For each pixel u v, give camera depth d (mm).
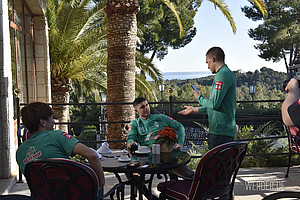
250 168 4969
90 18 12516
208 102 2871
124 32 8945
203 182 2180
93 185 1826
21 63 7293
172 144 2742
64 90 12391
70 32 11875
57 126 12352
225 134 2898
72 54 11438
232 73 2881
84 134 15133
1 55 4184
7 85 4234
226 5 10930
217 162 2184
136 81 12945
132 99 9258
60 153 1975
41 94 9094
